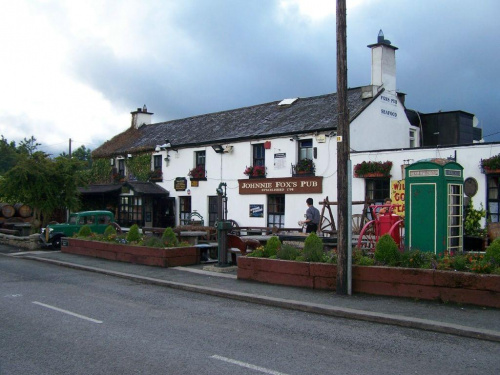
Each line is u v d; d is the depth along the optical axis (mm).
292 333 7543
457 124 24250
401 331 7652
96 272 14656
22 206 28734
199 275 13281
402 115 23797
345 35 10297
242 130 25984
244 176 24859
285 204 22797
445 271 9109
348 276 10117
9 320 8422
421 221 11453
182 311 9250
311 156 22219
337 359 6188
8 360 6227
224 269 13867
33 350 6656
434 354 6402
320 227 18953
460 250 11633
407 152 18578
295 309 9391
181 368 5852
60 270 15281
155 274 13562
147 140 32406
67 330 7727
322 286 10758
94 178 34219
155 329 7793
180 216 28766
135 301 10266
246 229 22094
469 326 7445
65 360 6207
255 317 8727
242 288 11188
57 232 21078
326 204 18812
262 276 11930
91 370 5812
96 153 34188
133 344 6910
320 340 7125
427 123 25234
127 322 8281
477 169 16641
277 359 6191
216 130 28141
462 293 8875
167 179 29391
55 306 9633
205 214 26891
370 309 8766
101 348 6723
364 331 7664
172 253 14977
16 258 18609
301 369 5793
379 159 19375
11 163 67938
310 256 11281
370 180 19891
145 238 16578
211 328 7875
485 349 6633
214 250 16656
